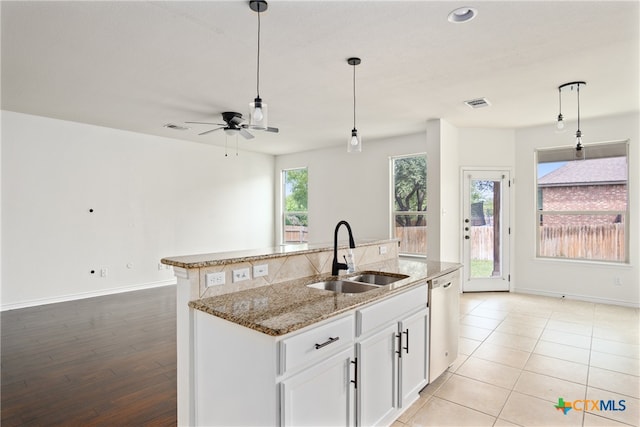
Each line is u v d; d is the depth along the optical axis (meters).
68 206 5.14
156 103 4.22
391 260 3.44
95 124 5.29
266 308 1.75
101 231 5.46
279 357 1.50
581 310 4.64
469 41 2.66
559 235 5.36
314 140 6.47
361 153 6.70
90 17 2.33
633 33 2.54
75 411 2.36
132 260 5.82
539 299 5.21
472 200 5.68
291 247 2.70
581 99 4.06
